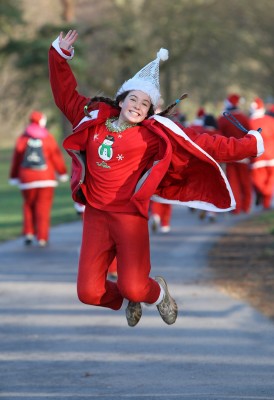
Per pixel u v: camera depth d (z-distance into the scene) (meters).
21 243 35.47
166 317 13.78
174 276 26.30
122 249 13.14
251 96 116.88
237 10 100.38
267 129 46.12
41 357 17.11
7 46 93.38
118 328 19.62
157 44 99.69
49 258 30.89
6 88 100.06
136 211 13.14
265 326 19.39
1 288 24.94
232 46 101.06
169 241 34.84
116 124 13.31
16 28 95.00
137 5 97.44
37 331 19.47
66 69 13.72
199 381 15.02
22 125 113.19
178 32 97.06
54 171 34.50
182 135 12.90
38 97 99.69
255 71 109.62
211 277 26.03
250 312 20.92
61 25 93.31
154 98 13.19
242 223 41.66
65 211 52.25
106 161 13.19
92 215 13.37
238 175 43.81
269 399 13.65
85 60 93.50
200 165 13.25
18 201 62.97
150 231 38.53
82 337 18.80
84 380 15.29
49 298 23.38
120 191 13.18
